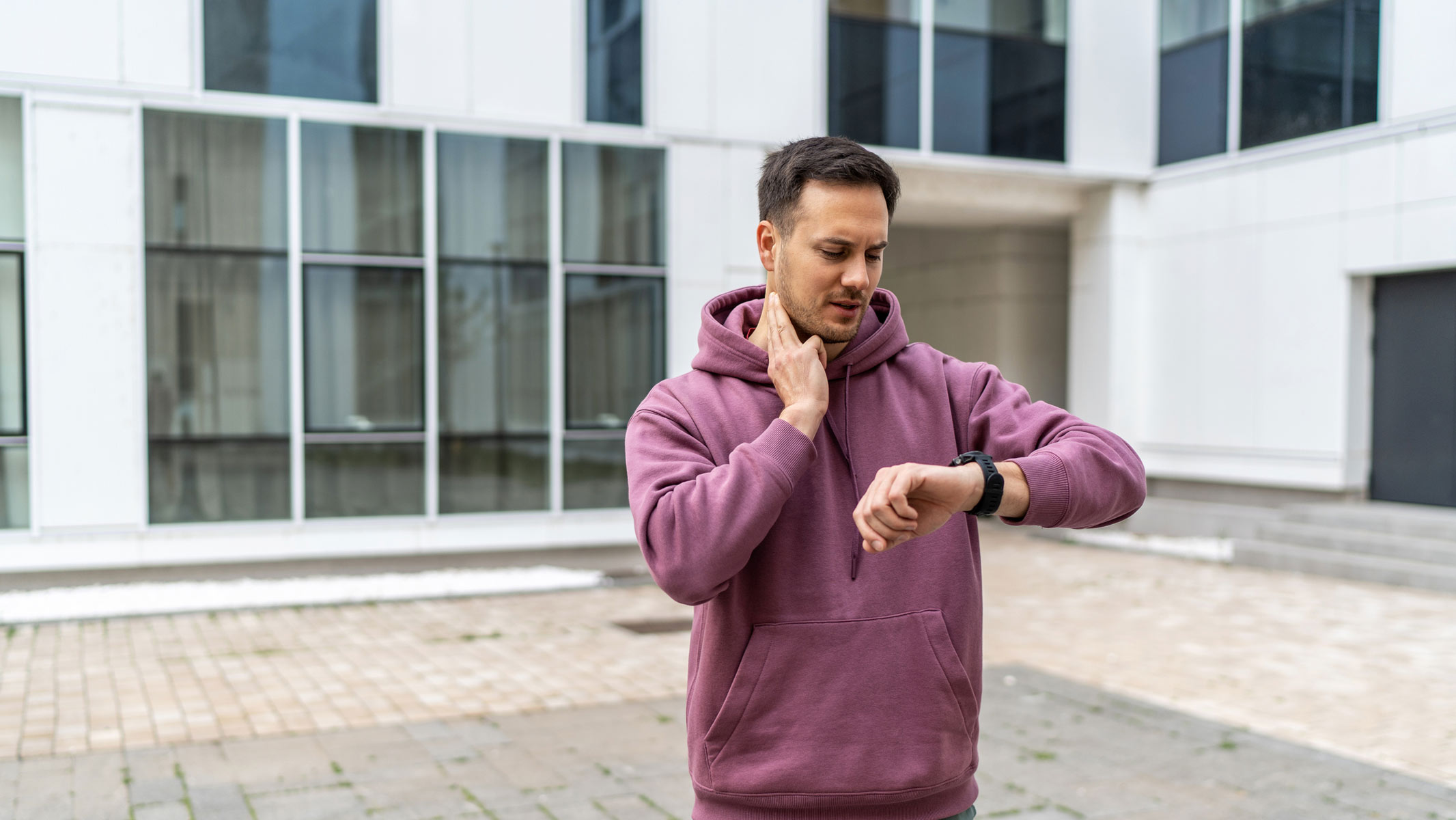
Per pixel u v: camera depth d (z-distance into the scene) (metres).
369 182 9.12
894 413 1.72
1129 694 6.01
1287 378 11.38
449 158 9.32
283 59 8.87
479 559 9.62
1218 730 5.24
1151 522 12.45
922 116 11.40
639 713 5.52
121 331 8.48
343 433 9.08
